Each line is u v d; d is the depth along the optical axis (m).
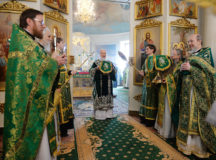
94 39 15.09
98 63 4.19
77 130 3.46
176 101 2.78
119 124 3.85
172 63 3.24
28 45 1.43
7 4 3.16
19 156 1.36
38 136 1.43
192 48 2.48
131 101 4.66
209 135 2.21
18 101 1.38
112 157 2.36
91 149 2.61
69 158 2.33
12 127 1.37
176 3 4.02
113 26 13.63
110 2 10.52
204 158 2.33
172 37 3.99
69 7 4.10
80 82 7.63
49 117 1.55
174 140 2.96
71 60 4.04
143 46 4.45
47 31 1.70
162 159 2.31
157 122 3.33
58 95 1.90
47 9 3.51
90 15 9.03
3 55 3.20
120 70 14.24
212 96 2.19
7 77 1.43
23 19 1.53
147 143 2.82
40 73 1.44
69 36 4.10
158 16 4.20
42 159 1.50
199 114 2.29
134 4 4.61
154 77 3.42
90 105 5.96
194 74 2.32
